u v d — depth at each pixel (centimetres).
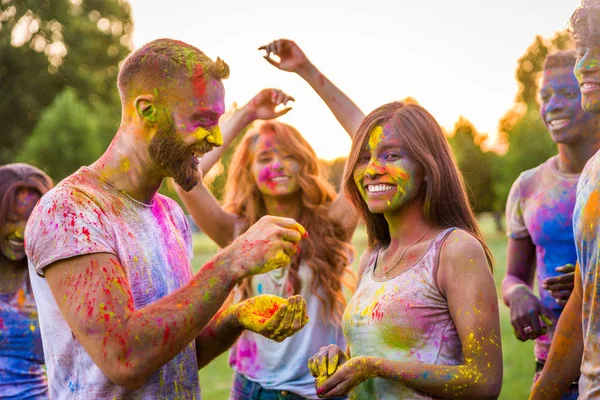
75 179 266
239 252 257
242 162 482
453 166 304
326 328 430
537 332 396
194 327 249
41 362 385
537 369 417
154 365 243
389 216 305
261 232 259
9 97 4191
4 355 374
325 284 432
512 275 441
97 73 4431
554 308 404
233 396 438
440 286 277
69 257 246
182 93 267
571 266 351
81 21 4403
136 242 267
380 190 297
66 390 264
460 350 276
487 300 269
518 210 438
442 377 263
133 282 262
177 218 306
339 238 450
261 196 480
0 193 376
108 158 275
